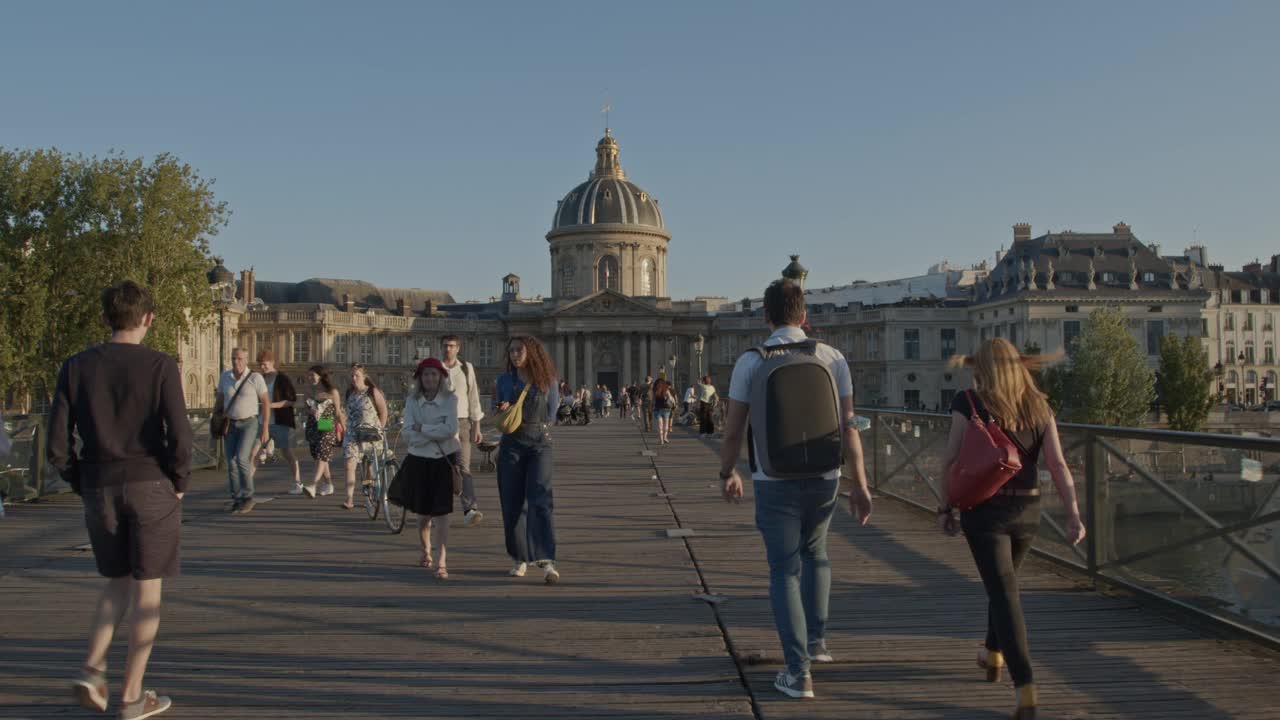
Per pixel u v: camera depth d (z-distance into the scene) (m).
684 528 11.41
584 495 14.73
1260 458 5.96
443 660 6.13
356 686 5.62
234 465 12.99
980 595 7.85
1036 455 5.12
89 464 5.01
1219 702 5.30
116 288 5.12
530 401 8.57
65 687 5.65
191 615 7.29
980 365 5.18
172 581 8.50
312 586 8.30
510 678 5.77
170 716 5.14
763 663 6.02
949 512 5.31
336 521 12.15
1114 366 64.12
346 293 86.75
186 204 42.75
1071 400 64.69
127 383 5.00
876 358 86.00
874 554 9.62
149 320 5.27
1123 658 6.09
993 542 4.99
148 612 5.05
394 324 86.31
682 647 6.40
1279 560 5.80
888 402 84.06
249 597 7.90
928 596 7.82
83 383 4.99
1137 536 7.43
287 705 5.31
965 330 85.75
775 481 5.34
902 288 111.25
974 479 4.92
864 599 7.71
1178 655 6.14
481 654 6.26
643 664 6.03
